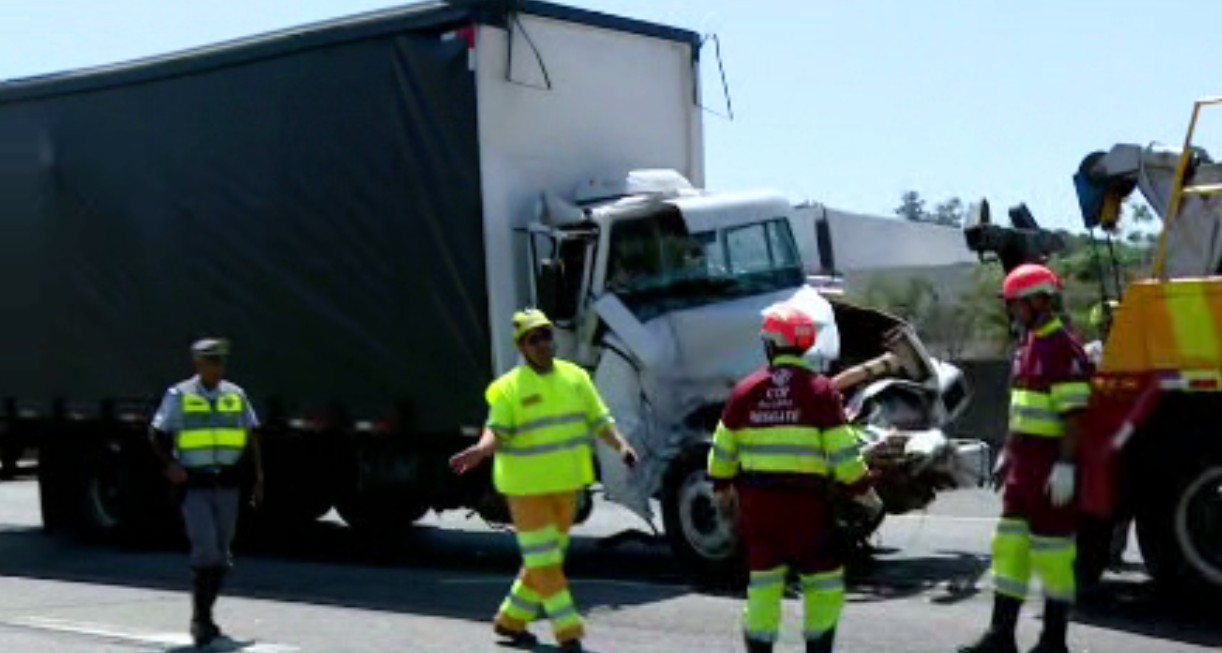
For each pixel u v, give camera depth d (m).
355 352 12.55
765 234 12.18
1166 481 9.50
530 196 12.04
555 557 8.83
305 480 14.15
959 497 17.52
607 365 11.46
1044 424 8.13
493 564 13.19
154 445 9.49
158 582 12.41
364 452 13.31
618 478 11.33
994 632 8.28
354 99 12.40
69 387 14.81
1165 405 9.36
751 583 7.47
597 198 12.23
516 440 8.80
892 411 11.48
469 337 11.80
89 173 14.45
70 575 12.93
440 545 14.66
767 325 7.49
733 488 7.63
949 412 12.27
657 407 11.40
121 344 14.34
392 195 12.17
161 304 13.98
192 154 13.61
